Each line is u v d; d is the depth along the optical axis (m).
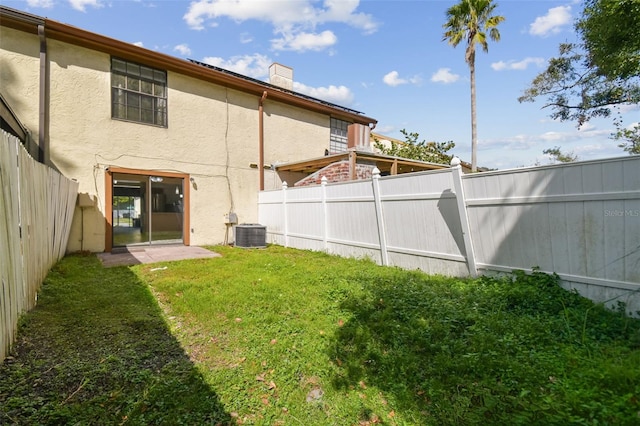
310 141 13.02
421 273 5.43
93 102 7.94
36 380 2.26
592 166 3.53
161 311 3.82
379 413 2.09
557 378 2.22
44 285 4.41
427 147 16.69
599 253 3.50
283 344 2.93
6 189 2.57
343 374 2.51
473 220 4.83
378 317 3.44
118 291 4.55
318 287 4.72
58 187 5.53
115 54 8.23
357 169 9.11
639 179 3.19
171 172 9.31
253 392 2.28
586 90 13.20
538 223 4.04
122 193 8.48
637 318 3.14
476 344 2.70
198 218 9.87
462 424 1.91
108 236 8.16
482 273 4.74
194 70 9.42
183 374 2.45
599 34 9.70
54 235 5.39
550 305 3.43
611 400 1.91
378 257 6.59
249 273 5.74
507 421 1.87
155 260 7.06
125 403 2.08
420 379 2.38
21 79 6.98
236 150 10.73
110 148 8.21
